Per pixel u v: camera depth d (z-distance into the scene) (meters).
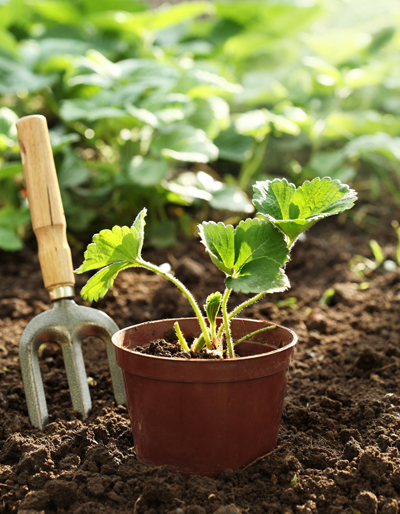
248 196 1.60
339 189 0.78
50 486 0.76
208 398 0.76
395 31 1.92
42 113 1.83
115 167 1.45
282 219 0.78
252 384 0.76
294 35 2.09
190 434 0.76
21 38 1.91
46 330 0.85
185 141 1.31
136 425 0.78
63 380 0.91
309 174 1.56
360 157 1.84
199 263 1.31
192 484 0.76
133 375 0.77
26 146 0.85
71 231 1.48
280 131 1.56
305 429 0.83
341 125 1.57
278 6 1.85
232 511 0.74
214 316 0.79
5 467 0.79
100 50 1.70
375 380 0.90
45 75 1.55
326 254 1.30
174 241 1.43
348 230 1.59
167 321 0.83
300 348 0.98
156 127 1.24
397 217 1.64
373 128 1.59
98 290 0.80
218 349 0.79
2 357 0.97
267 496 0.76
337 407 0.85
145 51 1.68
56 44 1.60
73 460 0.79
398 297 1.08
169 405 0.76
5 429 0.83
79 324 0.86
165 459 0.77
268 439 0.78
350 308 1.08
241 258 0.78
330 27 2.25
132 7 1.86
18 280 1.24
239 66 2.05
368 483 0.76
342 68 1.84
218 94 1.53
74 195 1.53
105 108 1.26
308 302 1.11
